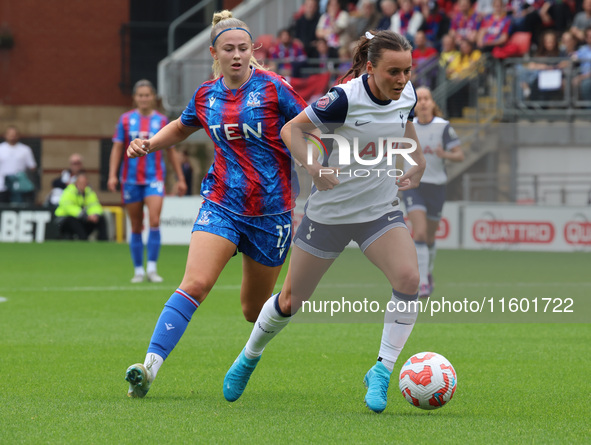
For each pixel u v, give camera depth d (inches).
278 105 737.0
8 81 3720.5
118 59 3757.4
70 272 1892.2
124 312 1278.3
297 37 3139.8
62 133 3727.9
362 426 614.2
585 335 1112.8
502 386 781.9
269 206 737.0
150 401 699.4
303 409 675.4
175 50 3786.9
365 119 659.4
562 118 2610.7
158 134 777.6
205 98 753.0
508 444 565.9
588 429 613.3
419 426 616.1
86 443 560.7
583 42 2687.0
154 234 1667.1
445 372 659.4
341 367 877.2
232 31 735.7
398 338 671.8
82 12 3737.7
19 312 1275.8
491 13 2795.3
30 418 630.5
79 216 2908.5
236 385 701.9
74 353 944.3
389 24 2945.4
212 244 721.6
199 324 1182.9
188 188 2955.2
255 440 569.6
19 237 2933.1
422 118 1384.1
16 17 3713.1
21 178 3105.3
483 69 2719.0
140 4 3769.7
